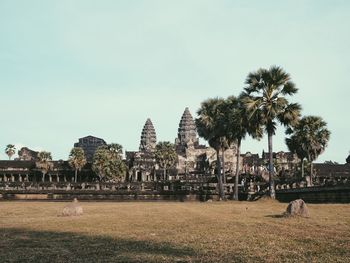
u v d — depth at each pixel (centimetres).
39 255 1559
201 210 3762
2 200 9088
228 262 1362
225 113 7388
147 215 3256
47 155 15338
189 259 1420
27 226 2570
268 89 5838
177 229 2278
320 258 1410
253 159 19000
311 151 8950
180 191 8894
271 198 5816
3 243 1869
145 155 18200
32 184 11794
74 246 1762
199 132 7750
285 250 1571
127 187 11081
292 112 5684
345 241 1745
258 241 1792
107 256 1517
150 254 1533
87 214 3494
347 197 4456
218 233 2072
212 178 13462
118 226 2484
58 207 4925
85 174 15812
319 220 2553
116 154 15450
